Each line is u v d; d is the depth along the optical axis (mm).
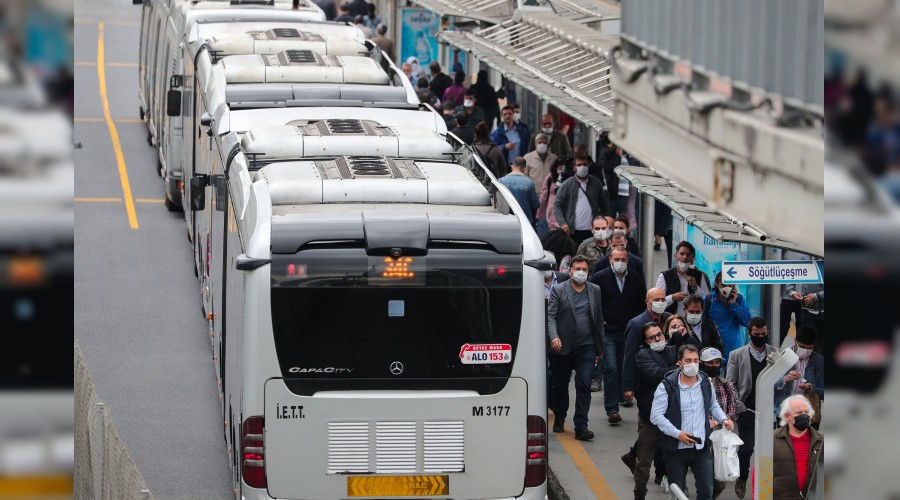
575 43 61438
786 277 32719
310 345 31703
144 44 105250
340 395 31859
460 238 32031
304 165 37656
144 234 75750
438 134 43906
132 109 113312
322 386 31828
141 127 106062
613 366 46750
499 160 67750
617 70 28203
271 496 31828
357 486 31969
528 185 59500
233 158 40250
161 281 66875
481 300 32156
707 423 36125
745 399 38875
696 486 36656
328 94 48344
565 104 49875
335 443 31922
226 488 41719
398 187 35500
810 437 34156
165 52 83000
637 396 39406
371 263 31781
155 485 41719
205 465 43750
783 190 17547
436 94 92000
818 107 16203
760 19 18484
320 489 31906
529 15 71812
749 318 44844
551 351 44906
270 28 66188
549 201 64375
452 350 32125
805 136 16719
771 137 17969
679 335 39406
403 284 31875
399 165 37719
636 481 37969
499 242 32188
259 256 31531
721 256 47406
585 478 41438
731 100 19875
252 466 31750
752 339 38812
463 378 32188
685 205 33250
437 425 32156
